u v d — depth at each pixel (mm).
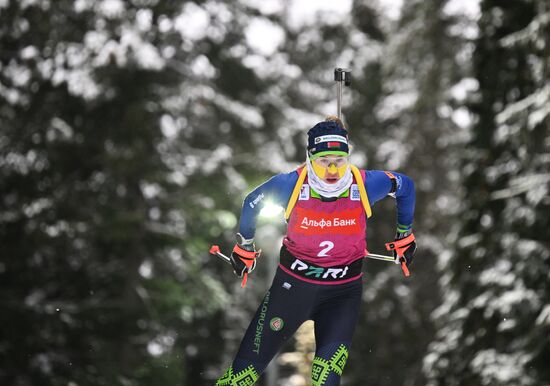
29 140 50562
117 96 53125
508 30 39500
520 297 35000
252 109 59250
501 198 38750
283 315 15141
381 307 71312
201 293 58938
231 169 57875
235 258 15414
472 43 41312
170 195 56531
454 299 39469
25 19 51219
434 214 71500
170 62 54000
